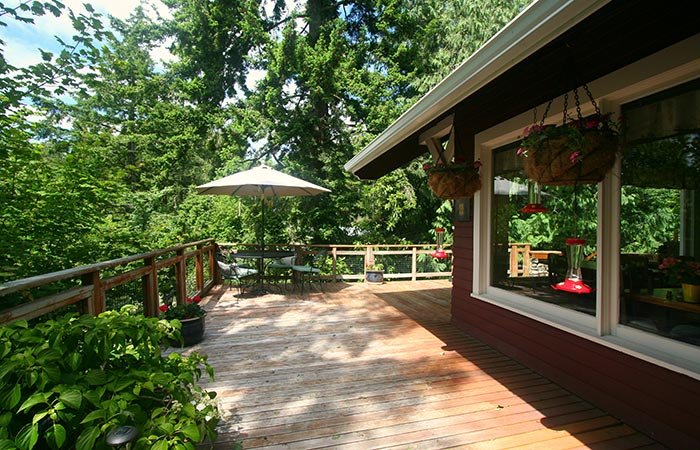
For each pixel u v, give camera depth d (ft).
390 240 33.86
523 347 10.62
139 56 37.35
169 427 4.44
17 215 11.56
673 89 6.77
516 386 9.20
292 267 21.26
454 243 14.57
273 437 7.01
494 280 12.40
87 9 11.12
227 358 11.03
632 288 7.73
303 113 31.86
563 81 8.06
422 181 34.09
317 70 30.32
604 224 7.93
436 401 8.42
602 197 7.93
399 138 11.09
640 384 7.23
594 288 8.72
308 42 33.63
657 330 7.27
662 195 7.64
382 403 8.32
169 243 22.06
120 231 15.78
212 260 22.74
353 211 33.91
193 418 4.97
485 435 7.10
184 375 5.62
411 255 27.09
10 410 4.38
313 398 8.54
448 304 18.44
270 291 21.48
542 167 6.08
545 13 4.98
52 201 12.27
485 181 12.39
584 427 7.38
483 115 11.62
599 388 8.14
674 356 6.75
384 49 34.60
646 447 6.73
